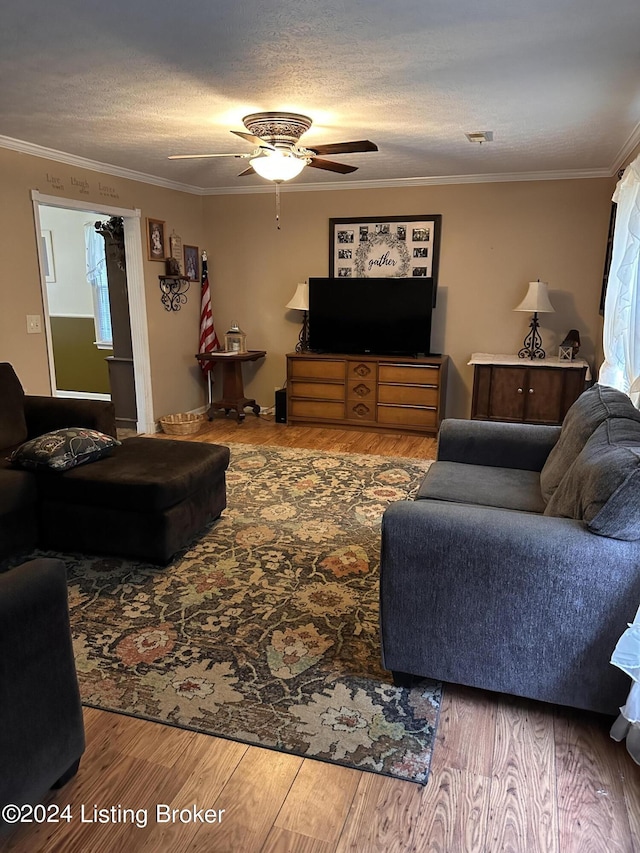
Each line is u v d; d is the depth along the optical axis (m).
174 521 2.87
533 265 5.38
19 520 2.89
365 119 3.44
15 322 4.05
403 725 1.86
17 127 3.61
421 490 2.72
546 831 1.50
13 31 2.26
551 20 2.14
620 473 1.68
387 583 1.89
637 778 1.66
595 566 1.68
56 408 3.60
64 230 6.76
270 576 2.81
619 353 3.46
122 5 2.05
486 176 5.28
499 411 5.16
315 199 5.89
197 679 2.07
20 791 1.40
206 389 6.57
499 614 1.80
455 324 5.72
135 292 5.33
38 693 1.44
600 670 1.75
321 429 5.79
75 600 2.58
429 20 2.15
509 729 1.85
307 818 1.53
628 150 4.05
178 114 3.34
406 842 1.46
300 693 2.00
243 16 2.13
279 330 6.32
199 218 6.21
